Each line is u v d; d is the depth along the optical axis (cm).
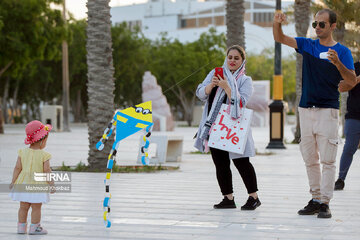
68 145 3138
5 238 746
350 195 1184
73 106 8606
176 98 8044
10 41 4597
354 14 2859
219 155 980
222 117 938
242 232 786
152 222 858
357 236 762
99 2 1692
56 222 855
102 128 1675
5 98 7244
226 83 929
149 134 783
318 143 913
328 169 912
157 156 2028
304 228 817
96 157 1673
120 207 1000
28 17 4606
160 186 1323
